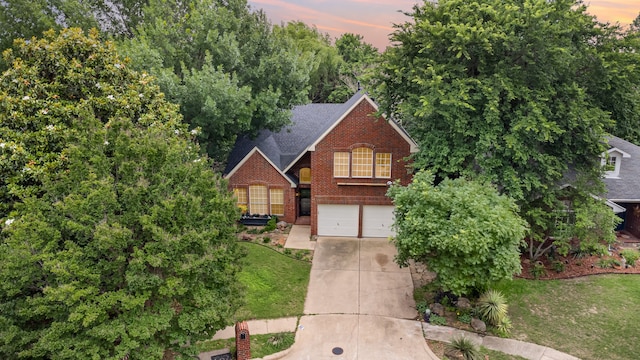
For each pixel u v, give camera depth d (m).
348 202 23.09
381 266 20.58
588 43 18.03
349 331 15.73
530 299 17.77
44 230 9.91
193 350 11.95
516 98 17.27
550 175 18.30
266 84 24.70
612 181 23.34
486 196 16.11
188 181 12.24
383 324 16.16
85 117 11.82
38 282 10.41
